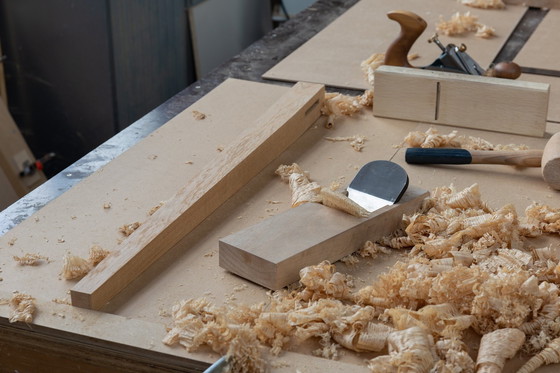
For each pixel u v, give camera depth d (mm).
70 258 1305
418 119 1894
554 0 2643
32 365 1245
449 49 1955
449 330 1146
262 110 1932
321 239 1309
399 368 1067
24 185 2994
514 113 1806
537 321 1183
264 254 1266
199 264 1345
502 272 1252
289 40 2422
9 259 1354
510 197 1557
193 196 1454
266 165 1679
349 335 1150
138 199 1538
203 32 3508
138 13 3088
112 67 3039
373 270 1338
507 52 2309
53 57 3113
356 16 2609
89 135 3240
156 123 1891
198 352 1136
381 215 1394
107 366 1188
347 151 1754
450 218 1437
